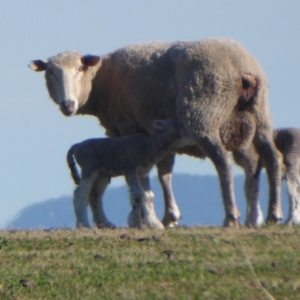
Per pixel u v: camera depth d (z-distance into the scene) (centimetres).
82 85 5753
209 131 5250
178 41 5606
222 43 5350
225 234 4778
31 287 4097
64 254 4469
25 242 4662
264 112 5391
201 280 4112
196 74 5291
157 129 5344
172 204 5675
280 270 4194
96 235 4797
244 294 3962
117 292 4022
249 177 5459
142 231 4938
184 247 4544
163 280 4128
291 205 5531
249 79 5297
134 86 5612
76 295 4016
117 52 5769
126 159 5334
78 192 5366
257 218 5444
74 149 5459
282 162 5506
